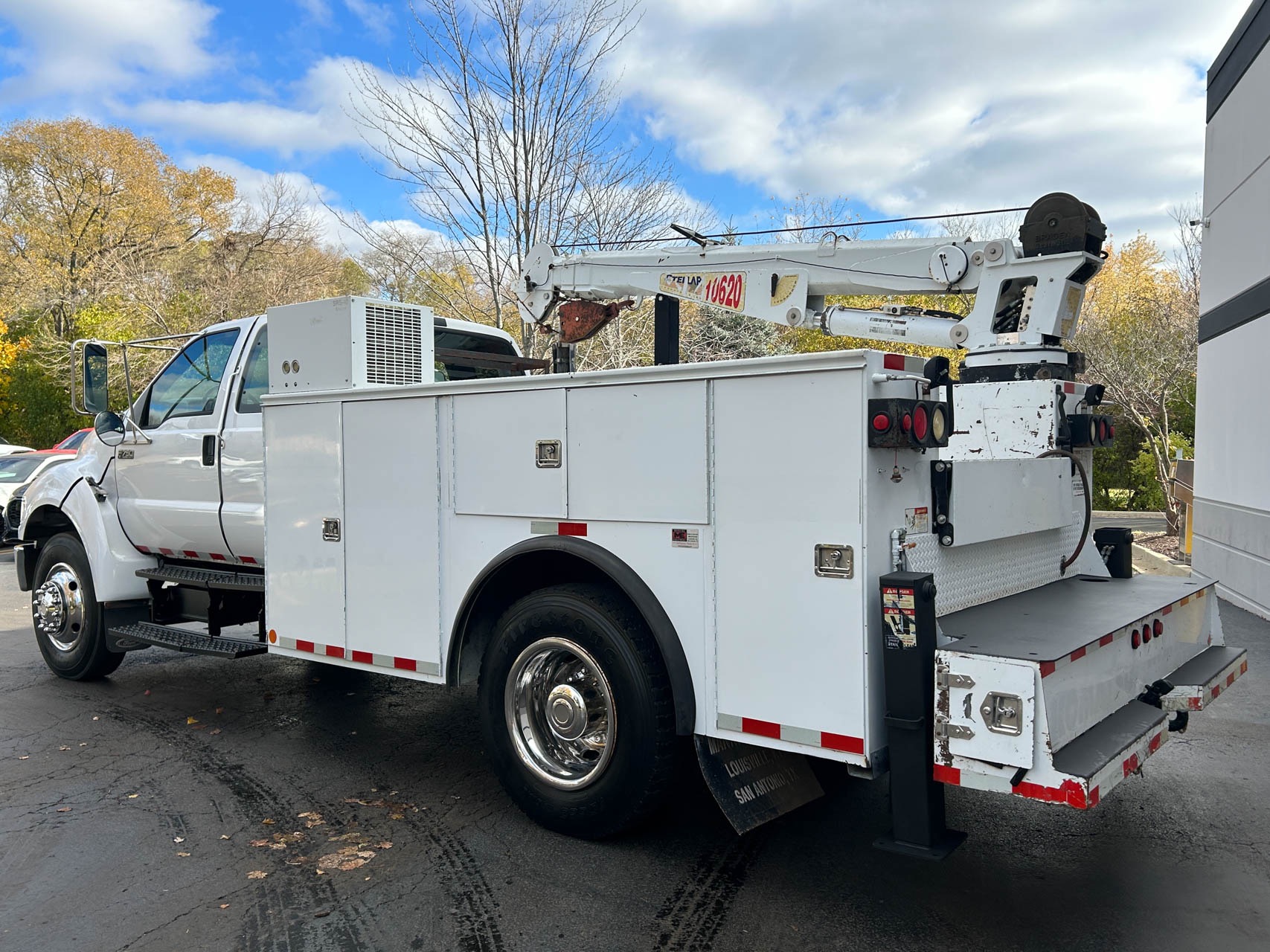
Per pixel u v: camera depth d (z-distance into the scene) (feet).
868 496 9.42
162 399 19.44
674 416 10.84
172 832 12.75
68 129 108.88
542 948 9.67
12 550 49.90
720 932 9.97
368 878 11.32
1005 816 13.23
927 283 15.37
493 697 12.90
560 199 35.09
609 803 11.73
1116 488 62.95
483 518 12.86
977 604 11.66
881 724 9.63
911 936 9.87
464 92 34.37
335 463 14.73
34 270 102.94
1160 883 11.09
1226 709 18.43
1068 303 14.55
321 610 15.07
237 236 95.66
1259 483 27.66
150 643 18.35
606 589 11.93
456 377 18.76
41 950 9.71
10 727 17.90
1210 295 32.55
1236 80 29.81
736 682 10.46
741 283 17.08
